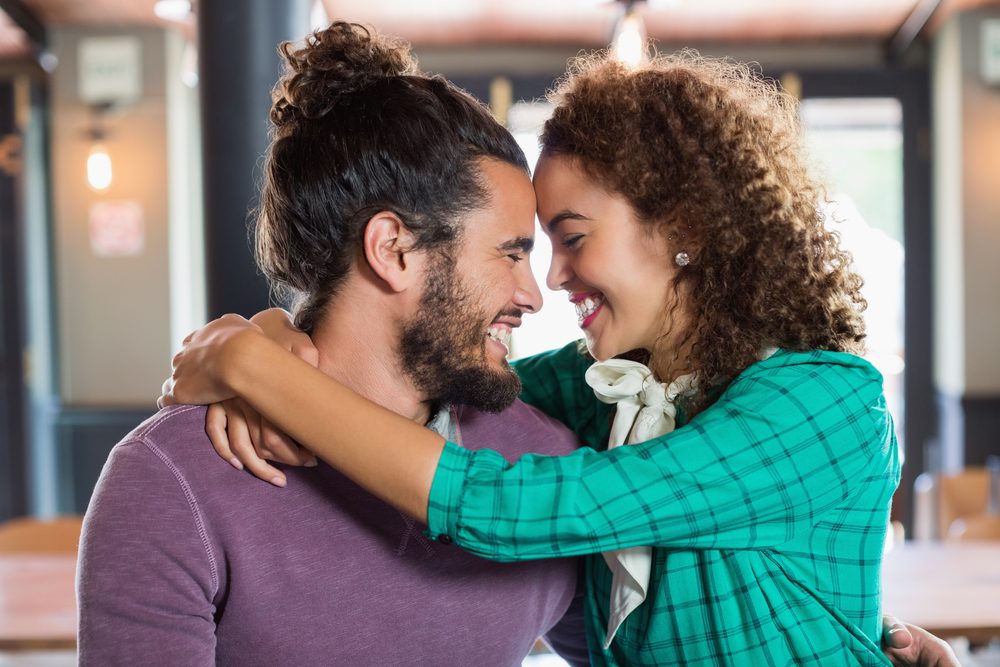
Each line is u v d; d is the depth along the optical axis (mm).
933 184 5125
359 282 1096
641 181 1124
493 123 1112
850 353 1175
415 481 982
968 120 4727
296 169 1090
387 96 1069
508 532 979
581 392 1437
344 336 1115
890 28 4906
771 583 1090
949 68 4797
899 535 4898
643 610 1152
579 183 1159
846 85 5086
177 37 5188
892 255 5281
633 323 1190
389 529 1102
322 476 1076
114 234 5152
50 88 5352
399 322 1089
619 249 1157
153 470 1003
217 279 2002
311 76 1088
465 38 5020
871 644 1124
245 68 1977
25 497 5531
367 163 1055
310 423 984
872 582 1154
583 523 981
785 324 1136
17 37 5070
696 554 1102
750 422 1053
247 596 1034
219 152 1990
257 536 1040
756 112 1204
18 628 2195
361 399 1006
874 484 1131
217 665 1058
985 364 4754
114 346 5199
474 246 1077
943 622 2191
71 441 5219
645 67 1229
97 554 974
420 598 1119
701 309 1154
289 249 1119
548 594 1244
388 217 1050
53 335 5621
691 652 1111
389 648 1109
